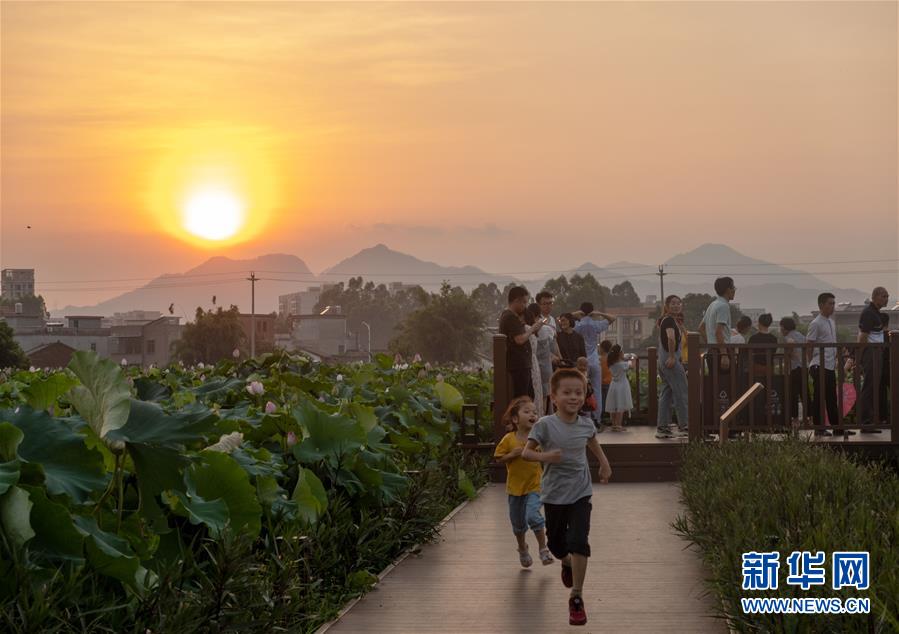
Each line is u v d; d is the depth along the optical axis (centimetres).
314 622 672
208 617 541
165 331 11244
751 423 1364
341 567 782
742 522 692
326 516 803
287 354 1511
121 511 537
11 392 1255
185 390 1089
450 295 9862
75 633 463
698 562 868
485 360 9919
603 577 820
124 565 498
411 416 1242
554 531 732
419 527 959
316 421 846
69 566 486
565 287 15725
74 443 523
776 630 509
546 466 728
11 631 433
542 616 707
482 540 989
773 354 1381
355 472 874
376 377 1623
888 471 1069
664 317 1472
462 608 729
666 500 1218
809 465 859
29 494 473
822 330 1380
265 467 734
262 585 608
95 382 527
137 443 527
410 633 664
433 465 1158
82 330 10669
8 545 466
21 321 10856
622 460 1387
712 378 1426
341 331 14488
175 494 585
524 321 1495
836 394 1453
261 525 700
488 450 1427
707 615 696
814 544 598
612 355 1619
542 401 1442
